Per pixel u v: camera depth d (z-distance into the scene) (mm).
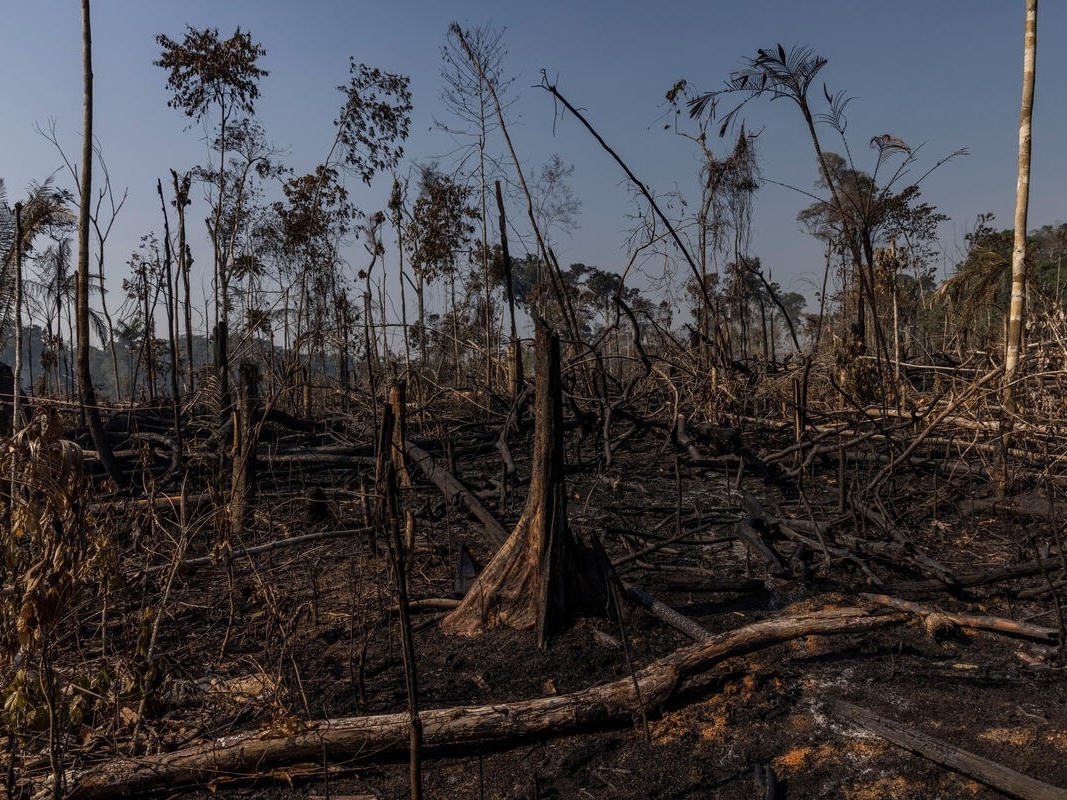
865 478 8305
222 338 8078
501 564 4641
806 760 3320
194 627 4992
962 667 4141
